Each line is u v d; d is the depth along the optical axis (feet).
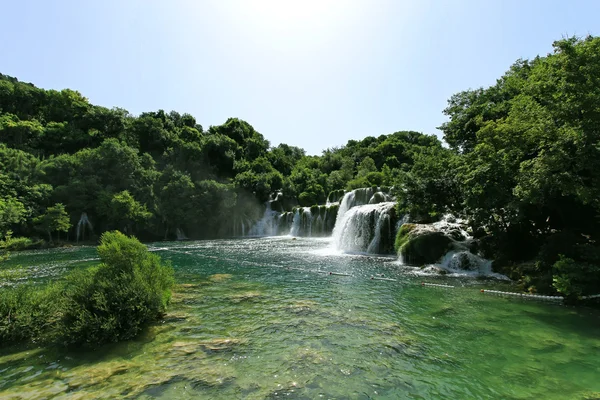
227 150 261.03
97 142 234.79
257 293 46.16
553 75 46.09
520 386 20.67
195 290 48.06
